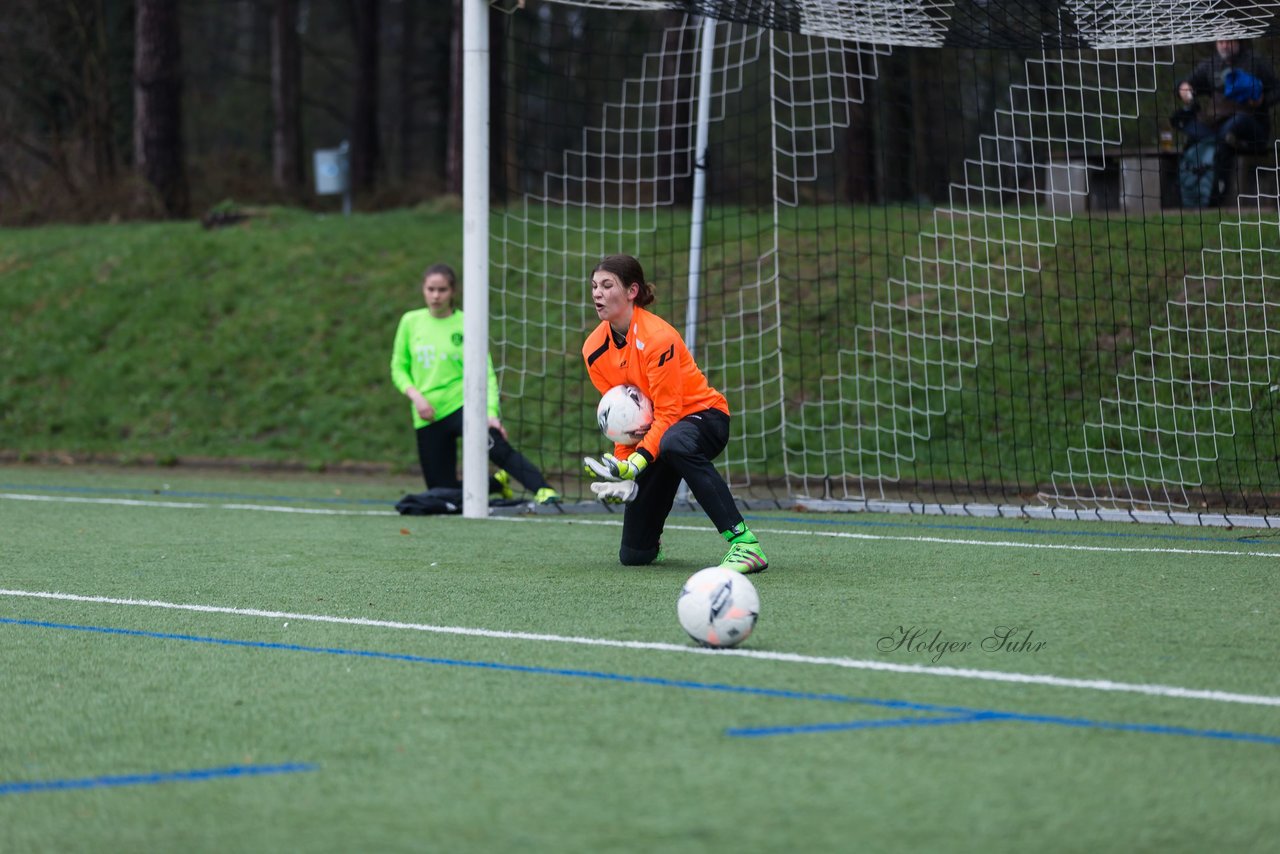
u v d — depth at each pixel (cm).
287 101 12238
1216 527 3741
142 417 6531
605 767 1386
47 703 1703
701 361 5841
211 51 15762
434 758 1426
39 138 11619
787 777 1345
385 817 1234
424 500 4100
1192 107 4747
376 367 6512
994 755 1422
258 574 2842
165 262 7512
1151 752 1434
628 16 11856
